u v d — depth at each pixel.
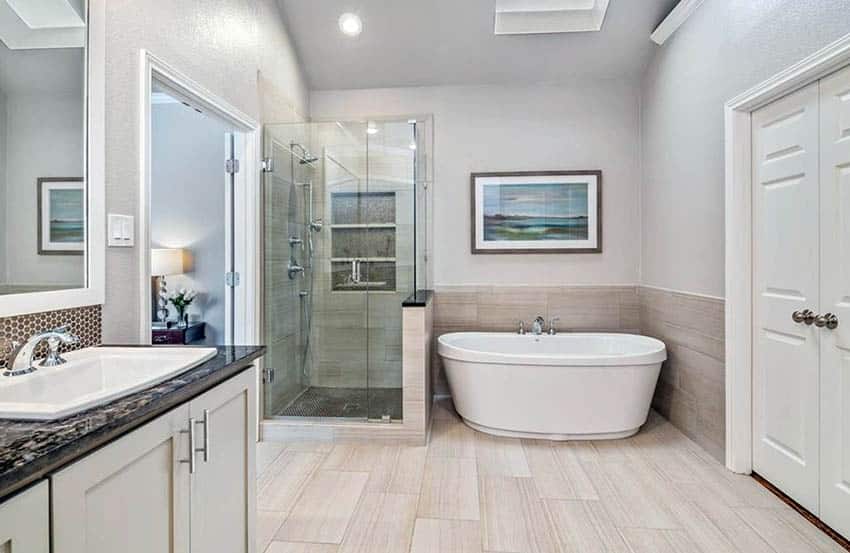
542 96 4.05
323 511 2.22
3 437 0.89
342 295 3.53
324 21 3.54
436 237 4.12
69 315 1.65
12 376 1.25
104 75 1.81
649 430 3.28
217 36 2.61
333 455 2.88
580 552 1.92
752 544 1.97
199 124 4.32
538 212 4.05
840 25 1.87
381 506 2.27
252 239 3.09
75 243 1.70
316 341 3.54
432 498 2.35
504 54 3.78
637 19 3.45
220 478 1.46
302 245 3.56
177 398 1.20
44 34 1.59
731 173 2.59
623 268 4.02
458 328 4.11
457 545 1.96
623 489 2.44
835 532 2.03
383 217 3.51
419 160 3.59
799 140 2.21
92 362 1.50
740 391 2.59
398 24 3.54
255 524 1.69
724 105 2.65
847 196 1.95
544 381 3.07
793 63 2.12
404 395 3.06
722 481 2.51
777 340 2.39
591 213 4.02
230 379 1.52
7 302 1.43
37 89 1.56
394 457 2.85
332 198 3.54
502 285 4.09
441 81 4.05
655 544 1.97
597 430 3.09
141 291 1.99
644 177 3.88
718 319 2.74
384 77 4.02
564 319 4.05
